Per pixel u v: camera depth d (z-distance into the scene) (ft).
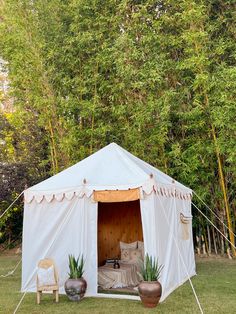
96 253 15.56
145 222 14.75
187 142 24.31
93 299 14.71
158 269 14.12
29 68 26.78
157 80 23.72
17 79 27.07
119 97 25.34
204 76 22.15
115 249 21.83
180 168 23.72
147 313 12.52
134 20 26.12
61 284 15.62
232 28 24.45
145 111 23.71
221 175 22.81
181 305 13.50
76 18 26.48
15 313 12.85
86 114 25.17
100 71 26.22
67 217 15.93
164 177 18.33
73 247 15.71
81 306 13.62
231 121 21.67
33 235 16.26
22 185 30.60
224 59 24.45
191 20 23.72
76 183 15.89
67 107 25.71
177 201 18.21
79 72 26.63
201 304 13.58
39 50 26.89
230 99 21.68
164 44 25.26
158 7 26.71
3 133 32.86
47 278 14.39
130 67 24.27
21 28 27.12
